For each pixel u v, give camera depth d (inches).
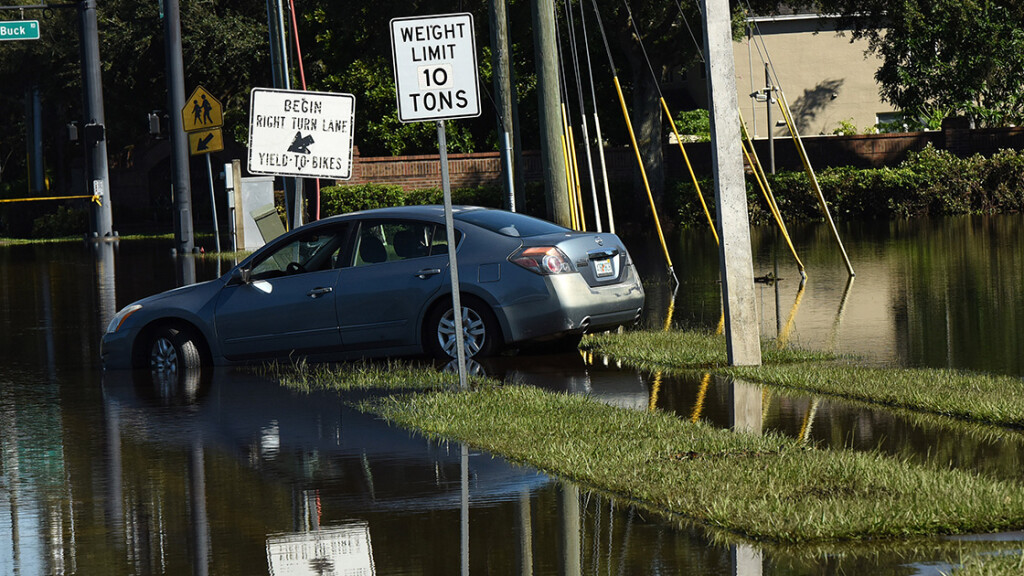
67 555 311.6
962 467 365.1
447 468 392.2
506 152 1080.8
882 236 1437.0
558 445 402.3
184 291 661.3
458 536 315.9
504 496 353.7
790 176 1825.8
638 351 618.2
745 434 410.6
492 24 1083.3
